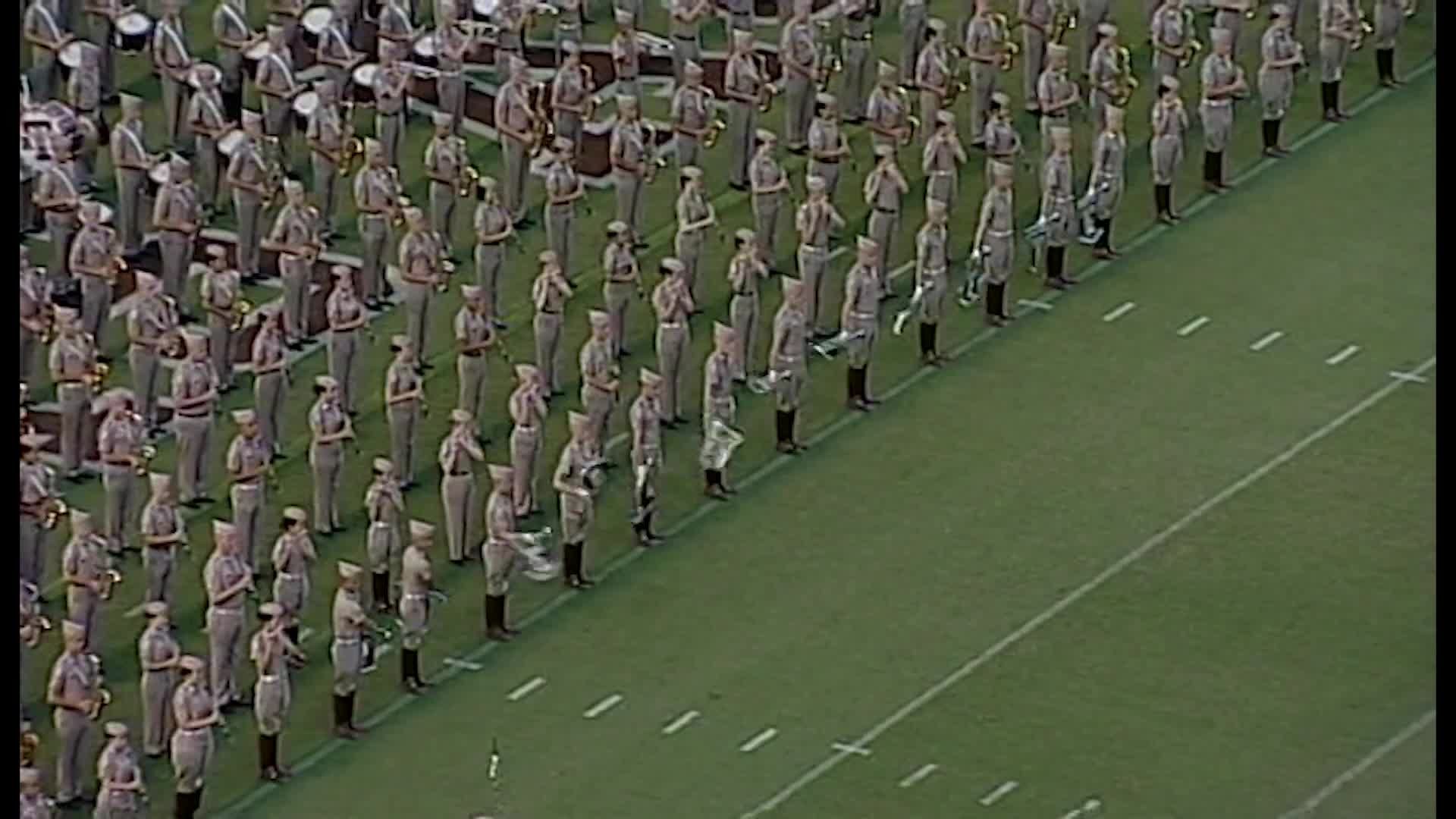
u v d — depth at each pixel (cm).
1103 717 7219
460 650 7381
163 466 7712
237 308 7825
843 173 8325
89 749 7119
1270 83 8300
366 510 7650
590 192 8300
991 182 8012
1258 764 7131
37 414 7725
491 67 8544
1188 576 7488
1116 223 8231
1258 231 8200
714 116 8300
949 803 7075
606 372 7612
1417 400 7831
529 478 7588
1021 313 8038
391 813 7094
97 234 7831
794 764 7156
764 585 7494
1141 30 8625
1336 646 7331
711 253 8150
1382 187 8294
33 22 8231
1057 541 7569
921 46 8469
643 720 7244
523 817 7081
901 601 7450
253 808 7119
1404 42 8588
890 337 7975
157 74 8475
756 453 7750
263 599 7462
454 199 8119
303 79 8438
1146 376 7900
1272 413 7819
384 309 8056
